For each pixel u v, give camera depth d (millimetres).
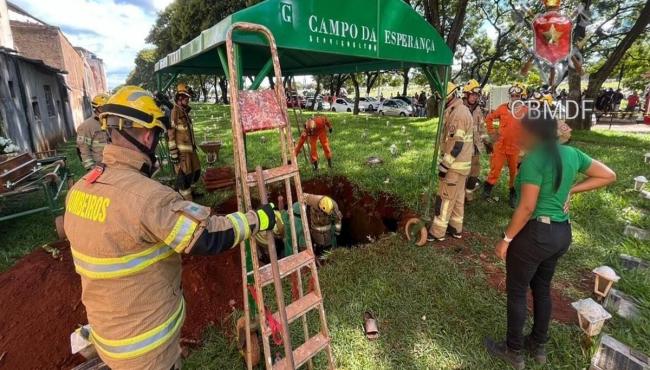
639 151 8023
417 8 17188
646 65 20625
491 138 5508
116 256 1266
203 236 1292
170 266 1451
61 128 13008
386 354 2441
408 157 7426
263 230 1578
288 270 1953
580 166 2018
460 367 2342
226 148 9508
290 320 1936
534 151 1896
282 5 2432
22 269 3146
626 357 2332
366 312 2812
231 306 2912
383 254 3645
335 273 3295
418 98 25750
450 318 2754
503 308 2832
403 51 3467
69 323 2689
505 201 5152
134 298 1339
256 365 2289
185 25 21297
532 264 2053
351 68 5242
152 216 1227
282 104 2021
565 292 3088
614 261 3486
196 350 2492
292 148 2023
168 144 4910
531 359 2367
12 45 13523
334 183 6141
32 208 5020
